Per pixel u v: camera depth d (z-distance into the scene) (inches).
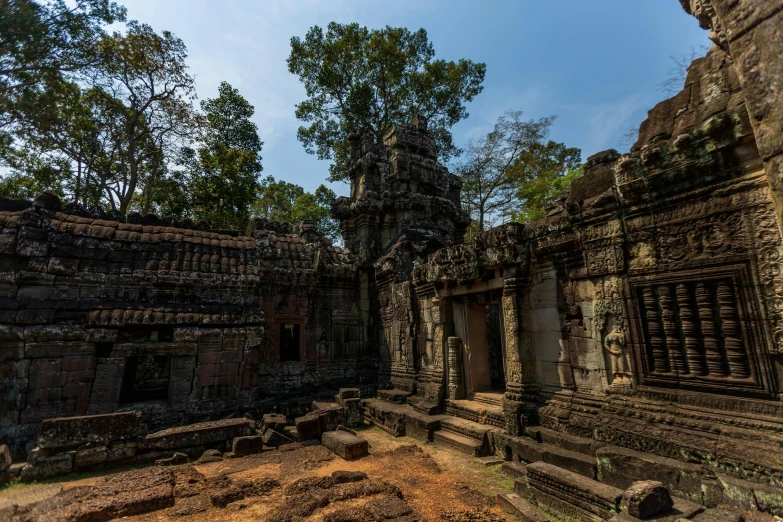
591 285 287.6
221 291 520.4
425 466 301.4
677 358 229.3
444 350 445.4
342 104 1042.7
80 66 737.0
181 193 1000.2
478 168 1156.5
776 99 96.6
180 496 240.7
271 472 286.7
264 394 557.3
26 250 421.1
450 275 422.3
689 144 220.8
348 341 640.4
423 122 754.2
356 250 711.1
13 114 692.7
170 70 850.1
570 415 286.7
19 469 301.1
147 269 486.6
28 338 392.5
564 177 1002.1
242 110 1109.7
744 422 195.6
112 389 420.2
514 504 222.4
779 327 186.7
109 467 320.8
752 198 198.4
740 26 106.4
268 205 1379.2
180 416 449.4
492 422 353.7
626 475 222.4
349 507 207.8
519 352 333.1
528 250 344.5
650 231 247.0
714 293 215.9
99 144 860.6
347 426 464.8
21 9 628.1
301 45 1002.7
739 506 178.9
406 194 684.7
